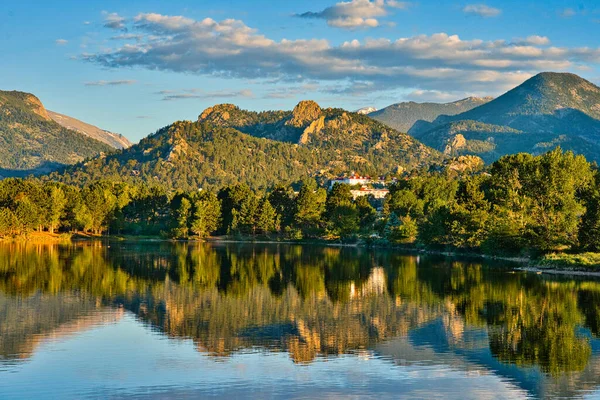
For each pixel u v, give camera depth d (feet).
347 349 180.34
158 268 402.52
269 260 479.41
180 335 197.57
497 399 137.18
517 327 209.46
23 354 173.88
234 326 211.61
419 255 540.52
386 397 138.31
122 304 253.85
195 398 137.80
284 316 229.25
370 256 527.40
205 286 311.27
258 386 146.00
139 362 165.99
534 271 385.91
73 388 144.66
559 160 508.12
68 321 218.38
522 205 465.47
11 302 256.11
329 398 137.69
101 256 501.97
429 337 195.00
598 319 223.30
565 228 427.33
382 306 250.98
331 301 263.90
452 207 536.83
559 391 142.51
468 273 375.04
